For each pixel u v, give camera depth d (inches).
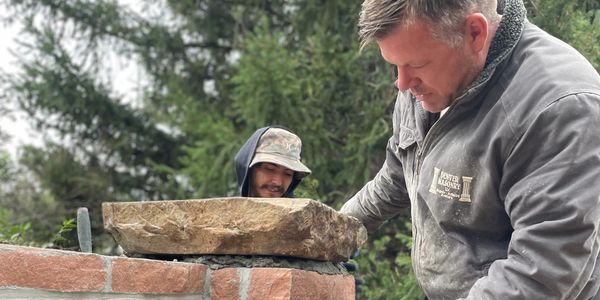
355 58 289.9
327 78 297.1
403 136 97.6
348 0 305.3
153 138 424.5
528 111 79.3
